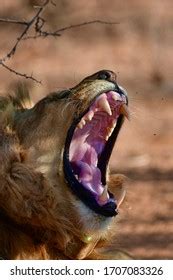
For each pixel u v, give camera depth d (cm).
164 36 3444
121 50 3356
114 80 1080
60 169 1055
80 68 3106
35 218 1023
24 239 1036
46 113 1072
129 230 1669
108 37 3494
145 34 3506
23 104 1150
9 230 1031
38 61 3116
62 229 1031
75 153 1084
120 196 1114
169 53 3288
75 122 1062
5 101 1108
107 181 1107
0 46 3133
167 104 2716
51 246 1050
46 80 2869
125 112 1076
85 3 3650
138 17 3597
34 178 1022
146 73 3075
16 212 1022
